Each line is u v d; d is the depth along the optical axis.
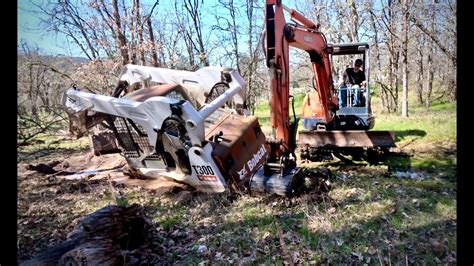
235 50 15.80
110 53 11.27
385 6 10.88
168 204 4.46
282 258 2.98
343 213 3.79
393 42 12.99
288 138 4.45
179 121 4.25
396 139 7.50
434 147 3.97
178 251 3.22
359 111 6.83
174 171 4.86
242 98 5.48
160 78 5.89
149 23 12.41
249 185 4.37
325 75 5.76
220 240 3.39
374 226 3.41
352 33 15.73
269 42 4.21
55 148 8.39
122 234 2.92
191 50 14.63
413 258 2.73
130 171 5.43
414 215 3.35
